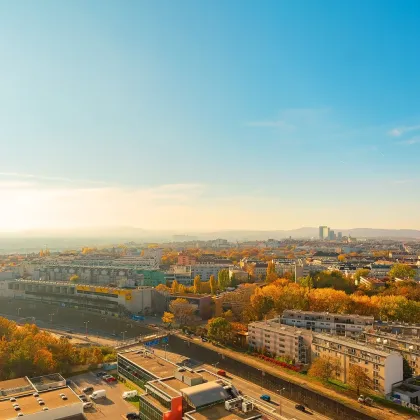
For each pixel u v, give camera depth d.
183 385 180.88
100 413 195.38
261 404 196.62
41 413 148.38
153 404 171.25
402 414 193.50
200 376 184.12
